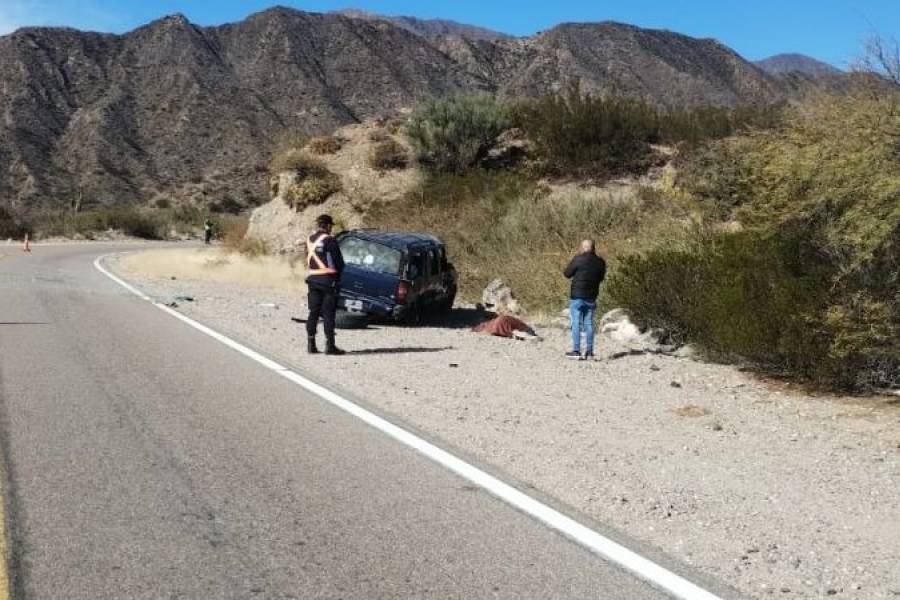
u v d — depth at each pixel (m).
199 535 4.95
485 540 5.08
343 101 119.38
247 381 9.65
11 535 4.80
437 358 12.12
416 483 6.14
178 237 62.72
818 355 10.52
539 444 7.44
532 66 116.62
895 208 9.51
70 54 112.19
